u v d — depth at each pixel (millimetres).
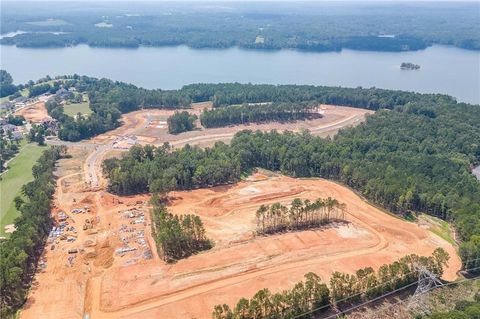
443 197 194000
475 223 171000
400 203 193125
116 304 134750
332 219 188750
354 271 151375
